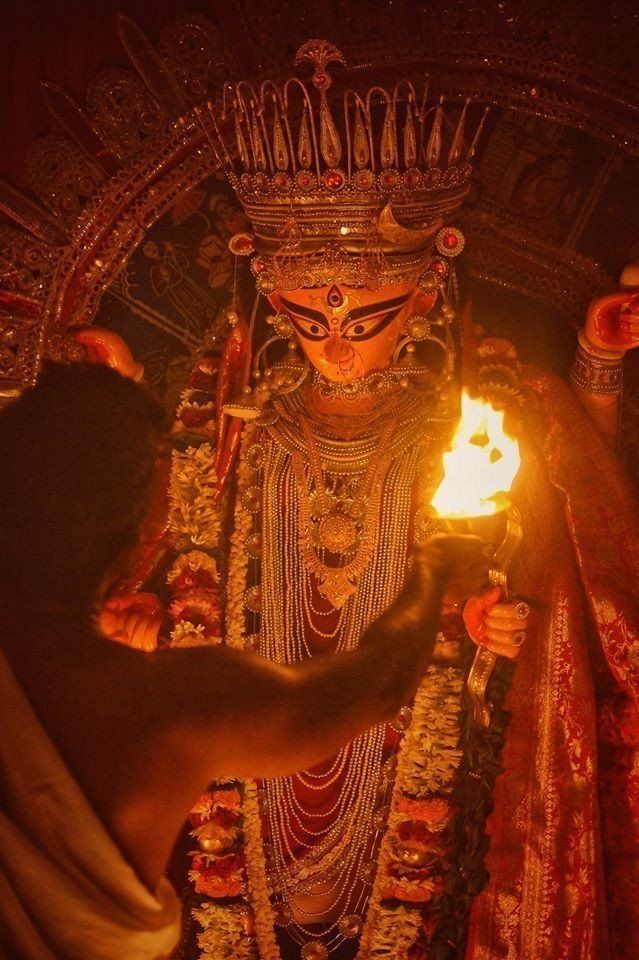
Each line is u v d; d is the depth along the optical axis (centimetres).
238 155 282
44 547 173
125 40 277
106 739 167
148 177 283
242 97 277
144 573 289
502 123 276
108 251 287
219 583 290
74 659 169
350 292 262
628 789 291
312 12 273
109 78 279
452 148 262
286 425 288
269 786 289
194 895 291
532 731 285
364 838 286
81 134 282
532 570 284
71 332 279
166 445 192
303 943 289
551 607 284
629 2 264
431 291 274
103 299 290
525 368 280
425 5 270
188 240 288
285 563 287
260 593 288
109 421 179
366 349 270
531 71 271
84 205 284
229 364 283
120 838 168
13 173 283
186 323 291
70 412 179
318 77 255
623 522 279
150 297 290
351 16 272
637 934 290
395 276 262
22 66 279
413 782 282
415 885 282
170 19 276
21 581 173
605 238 277
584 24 267
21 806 162
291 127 276
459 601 279
